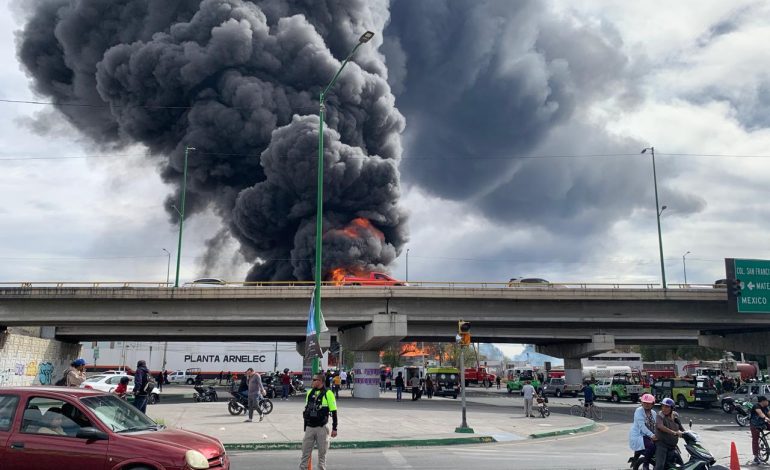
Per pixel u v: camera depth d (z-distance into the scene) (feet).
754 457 47.39
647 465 36.22
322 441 32.09
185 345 205.26
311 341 66.95
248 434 55.52
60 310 128.67
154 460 24.50
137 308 129.90
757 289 127.65
